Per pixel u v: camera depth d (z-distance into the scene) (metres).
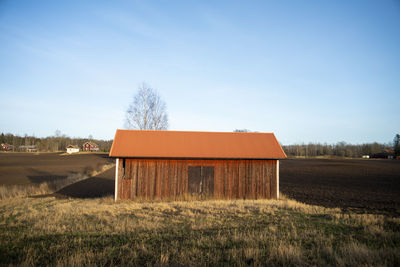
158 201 16.58
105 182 27.72
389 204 16.03
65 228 9.19
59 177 31.72
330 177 34.41
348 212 13.11
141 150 17.64
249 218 10.98
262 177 18.42
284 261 6.23
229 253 6.79
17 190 20.97
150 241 7.86
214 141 19.64
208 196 17.69
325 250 6.89
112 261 6.31
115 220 10.38
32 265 6.02
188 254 6.69
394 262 6.16
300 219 10.86
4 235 8.48
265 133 21.22
